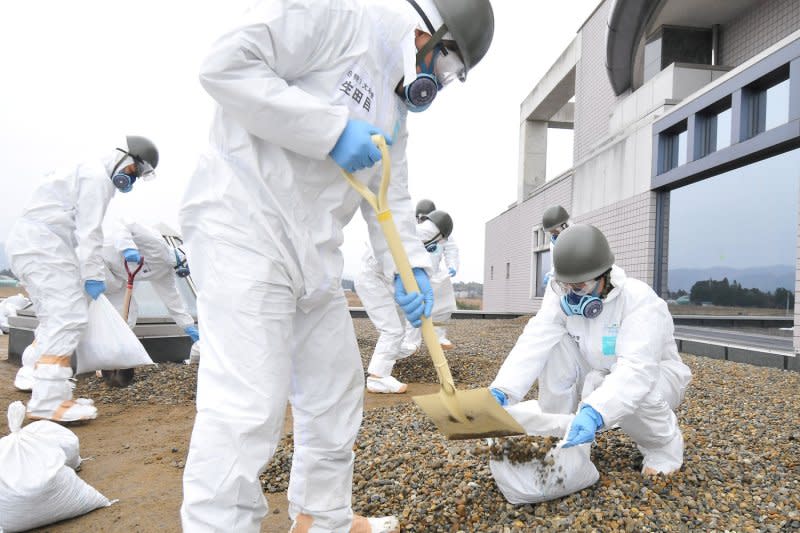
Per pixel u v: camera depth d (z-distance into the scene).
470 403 2.09
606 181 13.18
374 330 11.89
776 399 4.99
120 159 4.91
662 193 11.23
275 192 1.88
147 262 6.43
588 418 2.50
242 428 1.73
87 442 4.14
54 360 4.67
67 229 4.80
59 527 2.67
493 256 24.16
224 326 1.81
